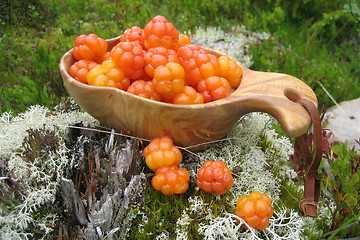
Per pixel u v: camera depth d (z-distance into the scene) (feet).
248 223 0.73
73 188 0.72
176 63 0.77
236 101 0.76
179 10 1.74
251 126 0.95
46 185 0.78
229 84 0.84
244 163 0.87
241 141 0.90
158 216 0.79
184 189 0.77
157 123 0.78
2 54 1.27
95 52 0.83
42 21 1.51
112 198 0.74
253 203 0.73
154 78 0.76
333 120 1.24
